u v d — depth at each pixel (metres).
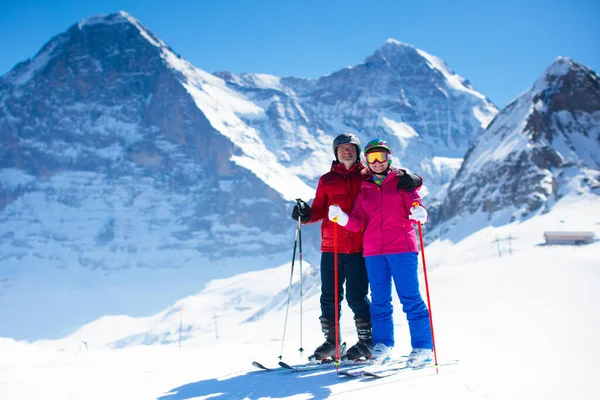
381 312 5.70
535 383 3.76
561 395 3.38
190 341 92.44
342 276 6.28
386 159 5.66
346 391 4.23
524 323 28.06
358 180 6.15
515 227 130.00
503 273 60.47
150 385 5.12
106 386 5.05
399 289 5.57
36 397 4.68
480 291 53.44
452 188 179.38
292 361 6.48
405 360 5.67
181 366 6.09
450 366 4.84
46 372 5.72
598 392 3.34
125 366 6.07
